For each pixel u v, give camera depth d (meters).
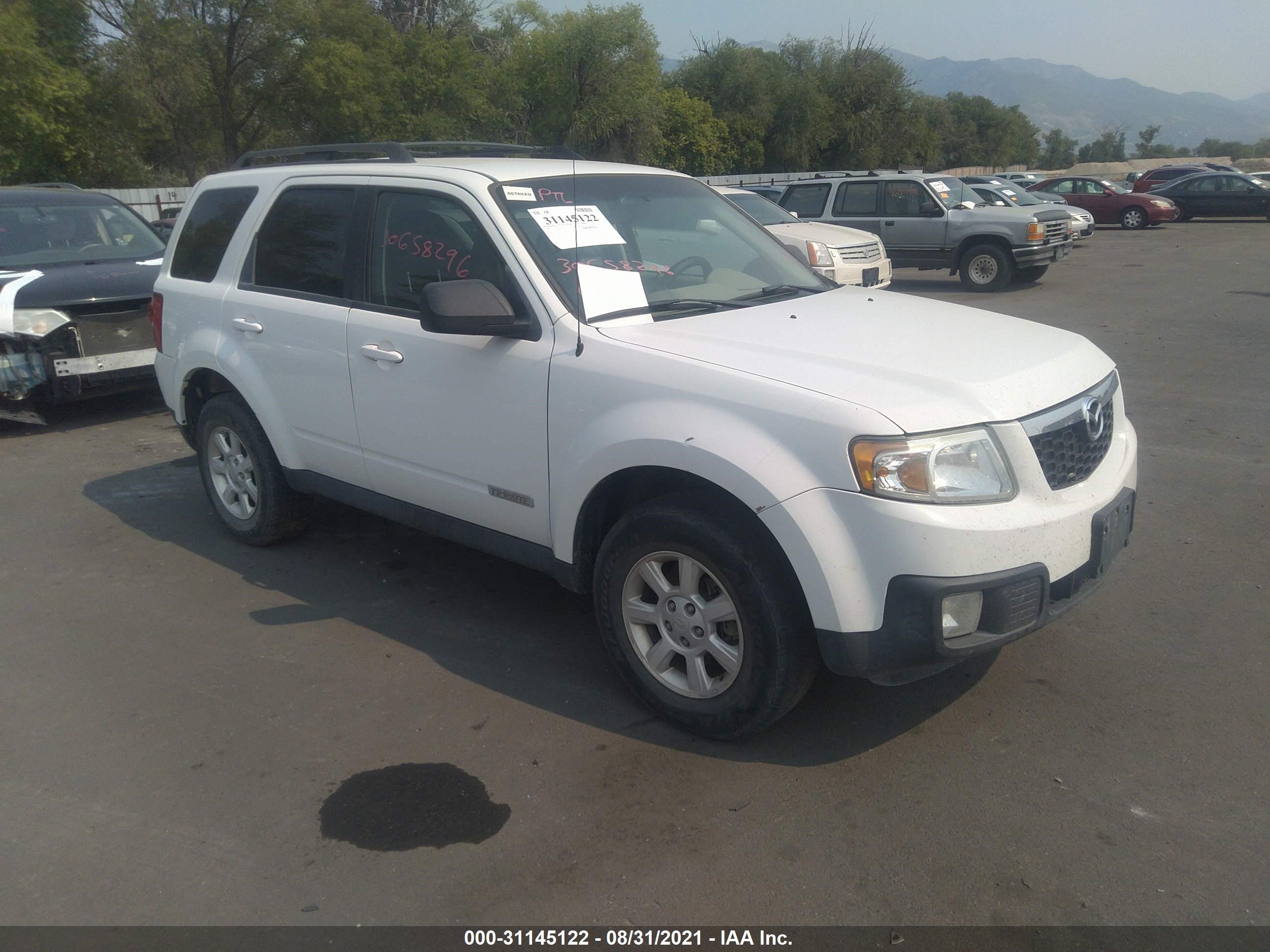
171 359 5.32
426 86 34.03
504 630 4.30
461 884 2.73
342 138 31.83
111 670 4.02
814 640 3.15
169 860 2.87
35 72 26.00
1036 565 2.98
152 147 31.92
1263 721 3.44
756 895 2.66
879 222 16.56
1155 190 30.39
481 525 3.99
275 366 4.66
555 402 3.51
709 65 54.12
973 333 3.61
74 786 3.24
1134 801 3.02
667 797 3.09
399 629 4.32
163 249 9.20
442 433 3.95
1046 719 3.48
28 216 8.58
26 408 7.68
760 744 3.37
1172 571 4.73
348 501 4.60
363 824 3.01
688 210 4.48
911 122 57.56
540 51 40.91
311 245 4.55
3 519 5.89
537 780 3.20
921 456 2.86
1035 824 2.92
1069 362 3.45
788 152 54.69
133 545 5.42
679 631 3.35
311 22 29.50
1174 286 15.30
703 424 3.10
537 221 3.84
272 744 3.46
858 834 2.90
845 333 3.52
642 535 3.33
